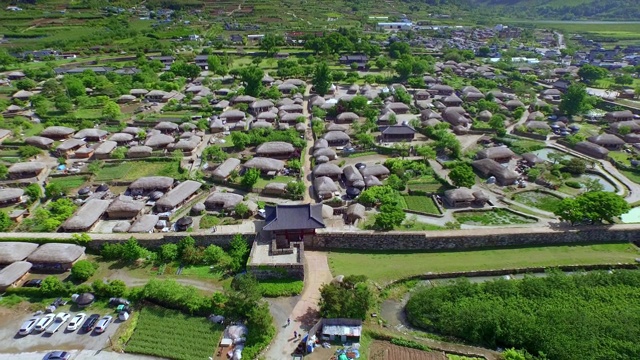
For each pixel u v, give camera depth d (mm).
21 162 108938
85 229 82250
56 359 55219
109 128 135750
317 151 116125
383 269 75188
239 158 115562
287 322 62500
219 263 74375
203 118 145750
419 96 173250
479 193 96250
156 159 114875
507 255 79812
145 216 85000
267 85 189125
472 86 186500
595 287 69188
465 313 62344
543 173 111438
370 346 59219
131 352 57312
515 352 55188
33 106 153250
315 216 78875
